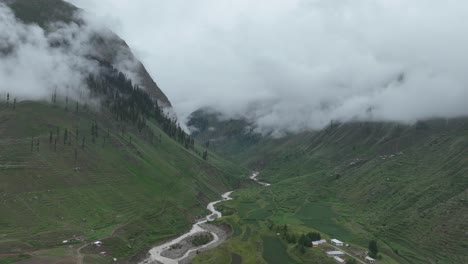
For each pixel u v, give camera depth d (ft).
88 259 478.59
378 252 554.87
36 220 564.71
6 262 433.07
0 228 516.73
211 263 505.25
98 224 618.03
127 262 523.29
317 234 601.62
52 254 475.31
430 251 561.02
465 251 529.86
